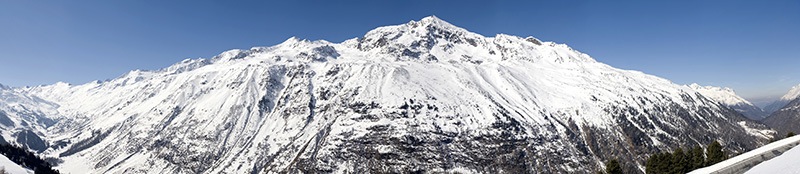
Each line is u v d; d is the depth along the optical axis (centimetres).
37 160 18775
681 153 10312
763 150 5275
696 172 4638
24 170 14425
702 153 10612
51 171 18325
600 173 14012
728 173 4456
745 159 4947
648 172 10912
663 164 10475
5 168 13412
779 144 5500
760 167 3169
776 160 3066
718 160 10138
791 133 10519
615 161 9981
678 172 10162
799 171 2425
